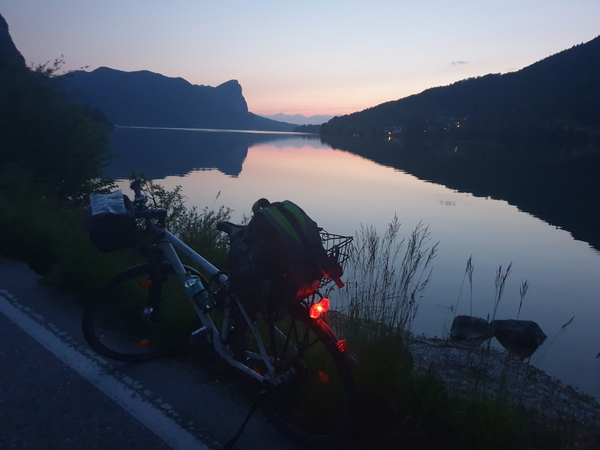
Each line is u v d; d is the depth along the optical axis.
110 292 3.28
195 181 29.80
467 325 7.29
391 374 2.86
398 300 3.90
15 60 11.12
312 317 2.34
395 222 5.34
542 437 2.66
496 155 97.81
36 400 2.84
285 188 27.89
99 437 2.54
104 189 11.13
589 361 6.55
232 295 2.67
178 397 2.93
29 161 9.96
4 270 5.14
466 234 16.56
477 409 2.66
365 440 2.57
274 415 2.67
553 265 12.67
